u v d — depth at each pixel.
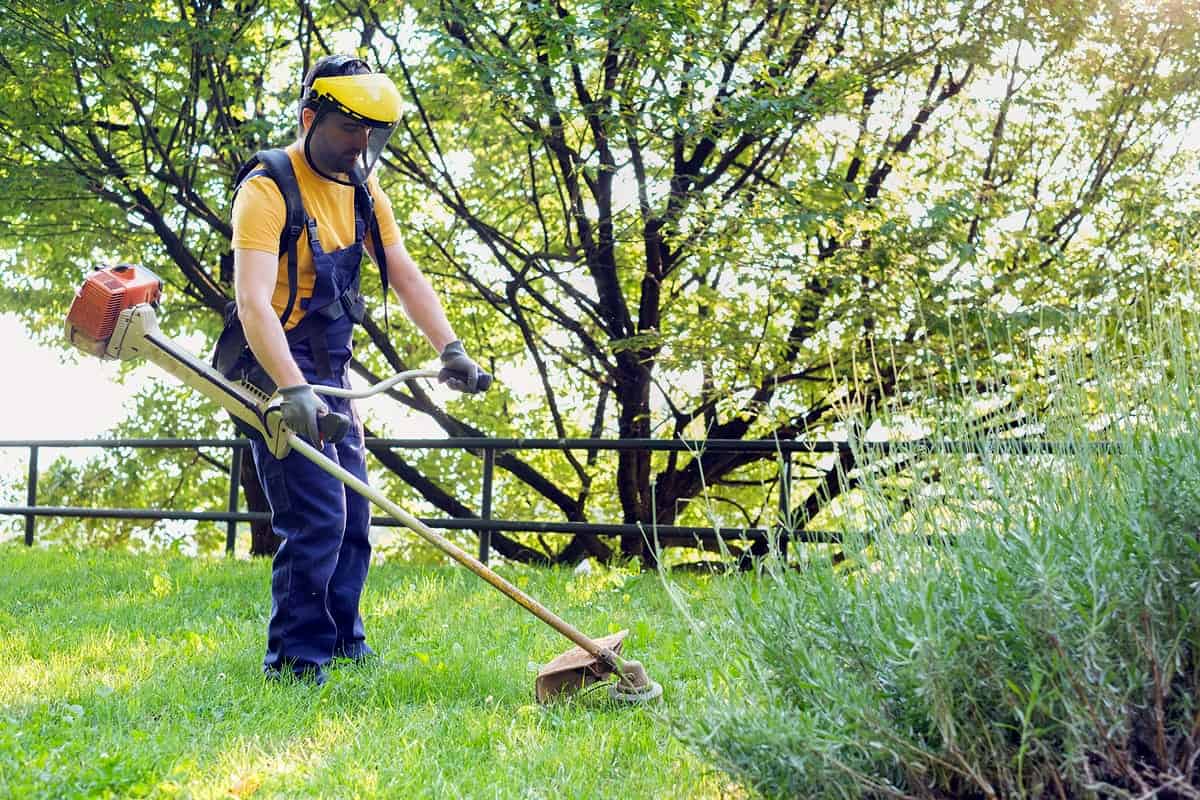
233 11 12.54
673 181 12.61
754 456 13.88
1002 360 3.49
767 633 3.01
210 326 15.38
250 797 3.28
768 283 12.22
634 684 4.25
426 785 3.33
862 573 3.06
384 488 18.38
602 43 11.59
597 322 13.88
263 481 4.79
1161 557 2.71
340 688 4.50
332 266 4.71
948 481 3.10
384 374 16.97
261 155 4.65
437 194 13.72
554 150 12.86
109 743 3.74
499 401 17.45
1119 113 13.41
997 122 13.66
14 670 4.99
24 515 11.88
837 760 2.67
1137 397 3.17
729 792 3.21
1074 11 12.38
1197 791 2.60
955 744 2.66
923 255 11.64
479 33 12.38
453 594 7.43
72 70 11.96
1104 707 2.64
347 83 4.57
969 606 2.76
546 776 3.45
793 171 14.13
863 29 12.87
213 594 7.45
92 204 13.38
